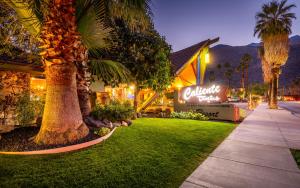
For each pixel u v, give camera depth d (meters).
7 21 6.95
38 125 7.24
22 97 7.83
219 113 12.65
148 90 14.84
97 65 7.79
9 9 6.71
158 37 11.97
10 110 7.98
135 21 6.31
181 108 14.40
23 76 9.70
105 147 5.27
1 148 4.83
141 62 10.91
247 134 8.02
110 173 3.78
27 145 5.04
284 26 26.83
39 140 5.20
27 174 3.63
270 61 27.84
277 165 4.57
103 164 4.18
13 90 8.98
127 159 4.51
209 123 10.27
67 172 3.77
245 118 14.23
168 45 12.99
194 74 20.03
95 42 7.30
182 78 18.02
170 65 13.34
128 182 3.47
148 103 15.08
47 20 5.11
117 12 6.40
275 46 27.08
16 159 4.31
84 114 7.38
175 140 6.33
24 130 6.44
